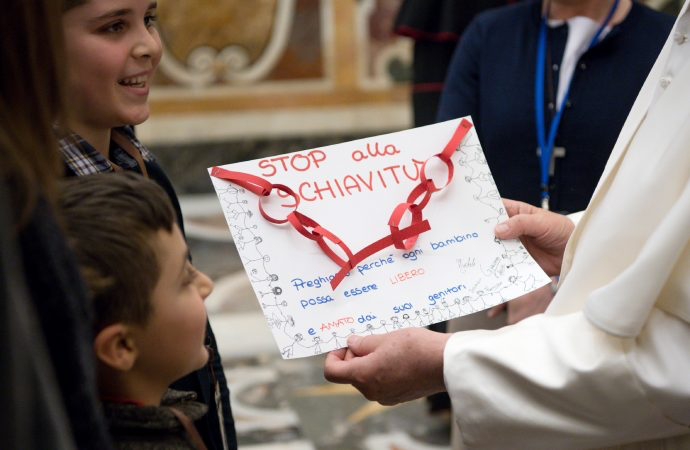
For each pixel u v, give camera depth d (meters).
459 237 1.58
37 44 0.87
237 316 4.70
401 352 1.42
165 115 7.03
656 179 1.31
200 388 1.49
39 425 0.70
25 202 0.77
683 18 1.39
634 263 1.24
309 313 1.47
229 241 6.04
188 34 6.93
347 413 3.61
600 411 1.28
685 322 1.27
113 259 1.04
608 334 1.26
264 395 3.81
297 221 1.51
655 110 1.37
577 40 2.29
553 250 1.73
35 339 0.72
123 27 1.40
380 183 1.60
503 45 2.42
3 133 0.80
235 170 1.55
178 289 1.13
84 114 1.41
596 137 2.25
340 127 7.23
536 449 1.35
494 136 2.37
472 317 2.23
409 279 1.52
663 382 1.24
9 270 0.69
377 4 7.10
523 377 1.30
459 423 1.37
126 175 1.13
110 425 1.10
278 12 6.99
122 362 1.08
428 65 3.24
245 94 7.11
